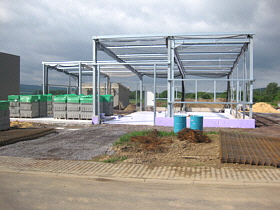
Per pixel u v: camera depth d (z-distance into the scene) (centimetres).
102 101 1764
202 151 718
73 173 538
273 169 557
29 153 718
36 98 1647
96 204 384
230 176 510
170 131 1083
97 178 514
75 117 1523
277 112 2656
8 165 595
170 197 412
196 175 518
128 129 1164
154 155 686
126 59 1733
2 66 2344
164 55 1571
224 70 2080
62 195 421
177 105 2616
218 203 388
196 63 1798
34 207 372
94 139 925
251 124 1238
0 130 1034
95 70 1348
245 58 1328
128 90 3234
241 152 660
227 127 1250
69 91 2425
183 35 1232
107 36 1268
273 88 6744
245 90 1330
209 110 2334
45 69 1916
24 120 1492
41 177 521
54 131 1088
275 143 765
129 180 500
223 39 1228
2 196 415
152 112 2267
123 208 370
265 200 399
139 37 1268
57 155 698
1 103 1040
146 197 413
